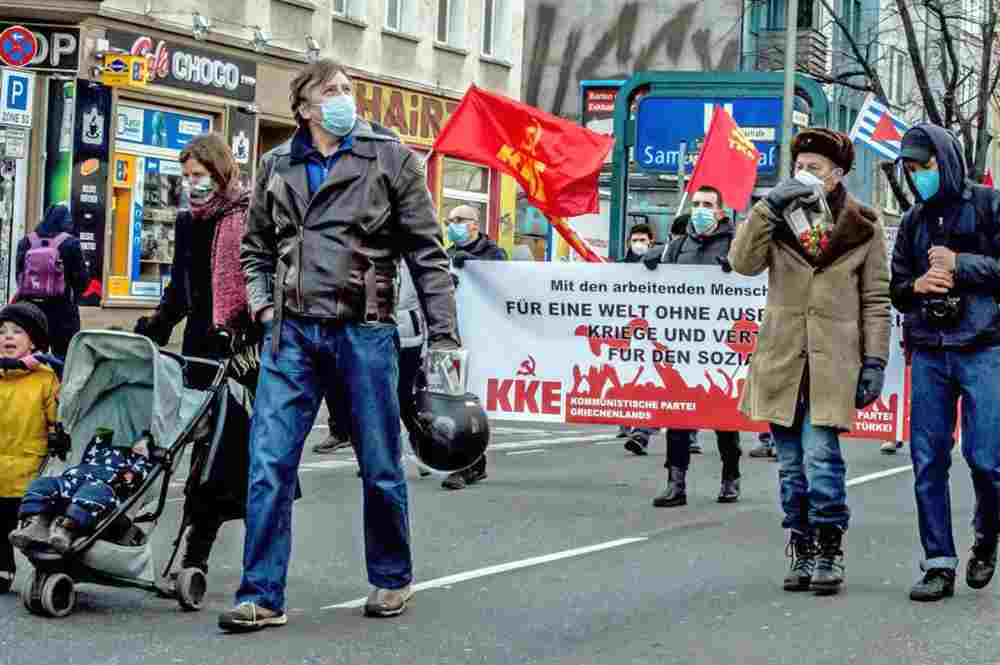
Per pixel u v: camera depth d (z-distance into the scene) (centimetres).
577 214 1703
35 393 860
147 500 845
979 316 879
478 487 1404
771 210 909
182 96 2795
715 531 1152
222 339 875
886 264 915
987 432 881
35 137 2581
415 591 901
